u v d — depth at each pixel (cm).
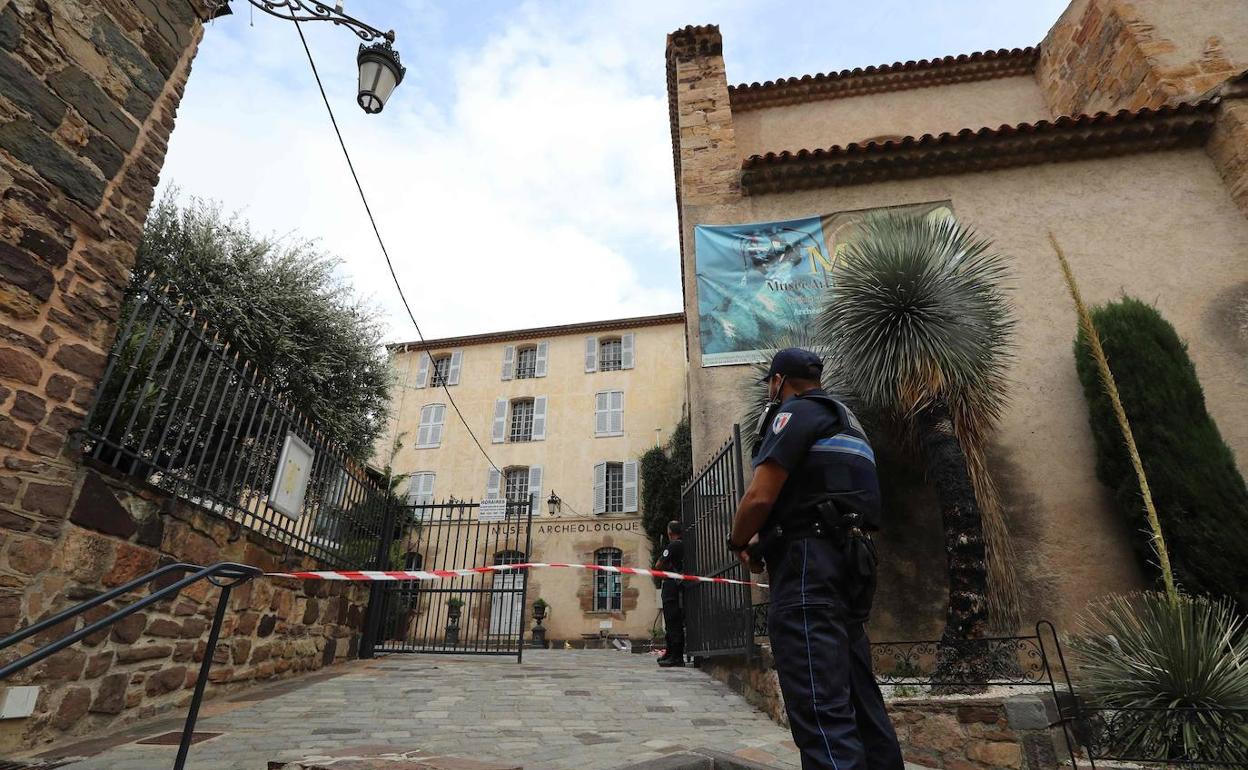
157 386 484
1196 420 609
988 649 473
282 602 562
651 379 2183
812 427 206
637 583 1892
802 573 192
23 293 331
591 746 336
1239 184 805
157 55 438
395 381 961
